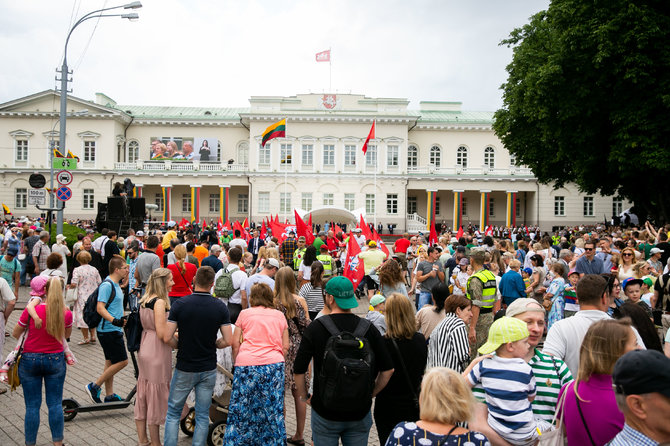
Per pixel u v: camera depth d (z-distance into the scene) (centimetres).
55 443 701
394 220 6203
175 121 6494
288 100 6228
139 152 6531
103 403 854
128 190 2950
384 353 571
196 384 681
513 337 475
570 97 2966
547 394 505
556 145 3472
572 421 427
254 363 646
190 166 6250
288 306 805
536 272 1341
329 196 6216
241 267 1404
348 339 542
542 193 6338
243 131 6612
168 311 756
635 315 610
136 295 1120
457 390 398
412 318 606
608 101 2944
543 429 479
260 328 668
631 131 2856
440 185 6288
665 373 311
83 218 6084
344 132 6241
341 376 519
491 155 6769
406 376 590
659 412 310
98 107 6128
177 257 1148
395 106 6272
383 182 6216
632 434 325
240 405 640
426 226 6281
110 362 867
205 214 6600
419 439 388
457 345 655
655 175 2981
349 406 519
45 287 710
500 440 461
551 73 2892
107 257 1708
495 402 467
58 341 704
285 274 818
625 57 2739
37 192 2134
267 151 6212
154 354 723
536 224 6344
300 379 571
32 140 6125
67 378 1062
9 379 701
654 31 2658
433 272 1331
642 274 1116
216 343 704
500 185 6288
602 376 420
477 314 956
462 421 393
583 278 599
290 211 6191
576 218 6356
